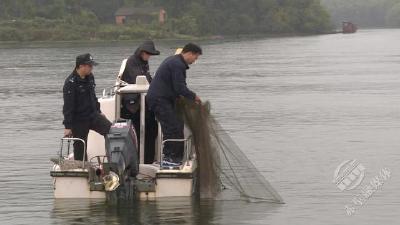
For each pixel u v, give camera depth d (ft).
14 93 318.65
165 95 107.76
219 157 111.45
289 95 296.51
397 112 230.89
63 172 103.30
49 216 99.81
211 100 276.62
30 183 124.57
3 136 186.29
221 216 99.81
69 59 649.61
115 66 522.47
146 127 113.29
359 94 300.20
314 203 108.47
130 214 99.04
